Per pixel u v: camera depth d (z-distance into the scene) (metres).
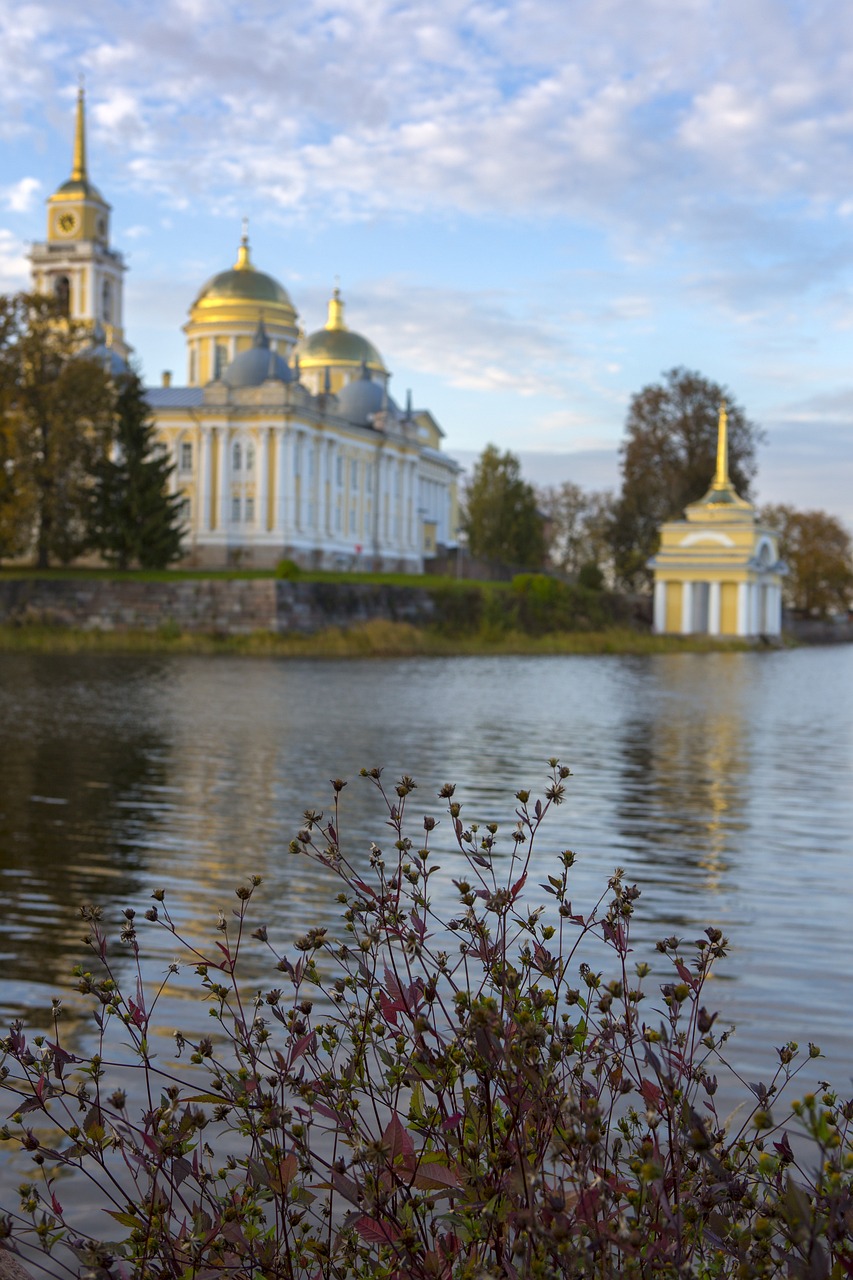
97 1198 7.68
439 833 19.69
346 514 121.06
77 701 42.81
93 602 85.31
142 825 20.14
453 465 157.88
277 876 16.62
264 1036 6.03
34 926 14.05
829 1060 10.12
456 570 130.38
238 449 109.56
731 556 122.44
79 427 90.50
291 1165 5.25
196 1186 7.58
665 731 37.22
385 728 35.88
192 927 14.10
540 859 17.92
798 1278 4.24
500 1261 4.79
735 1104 9.05
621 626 118.88
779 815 21.91
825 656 107.44
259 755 29.27
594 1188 4.62
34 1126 8.74
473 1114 5.36
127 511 92.88
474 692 51.28
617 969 12.56
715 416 132.12
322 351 138.12
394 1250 4.92
